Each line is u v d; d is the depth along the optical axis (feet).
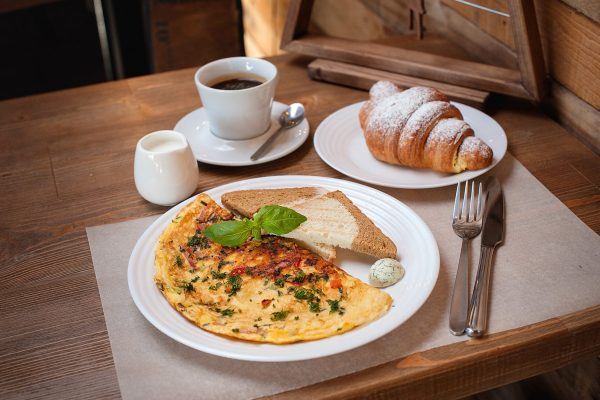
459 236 3.11
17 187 3.71
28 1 7.86
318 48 4.79
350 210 3.15
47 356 2.62
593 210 3.28
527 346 2.55
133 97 4.62
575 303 2.71
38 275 3.05
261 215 2.96
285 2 7.15
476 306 2.65
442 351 2.52
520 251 3.01
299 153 3.91
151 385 2.46
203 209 3.20
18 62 9.49
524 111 4.16
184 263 2.94
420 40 5.16
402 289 2.71
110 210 3.47
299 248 3.03
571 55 3.80
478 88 4.17
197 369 2.51
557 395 3.76
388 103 3.63
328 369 2.48
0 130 4.29
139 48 8.46
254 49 8.91
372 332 2.45
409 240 2.99
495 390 4.34
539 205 3.30
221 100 3.73
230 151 3.84
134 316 2.77
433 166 3.48
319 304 2.66
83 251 3.19
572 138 3.87
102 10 8.60
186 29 7.79
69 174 3.80
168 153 3.30
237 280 2.82
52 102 4.61
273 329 2.51
